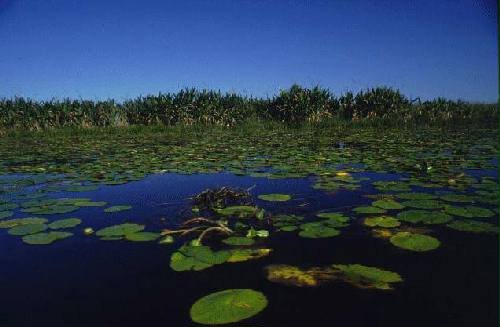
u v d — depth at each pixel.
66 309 2.07
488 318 1.90
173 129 14.84
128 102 17.39
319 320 1.93
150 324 1.92
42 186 4.99
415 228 3.09
